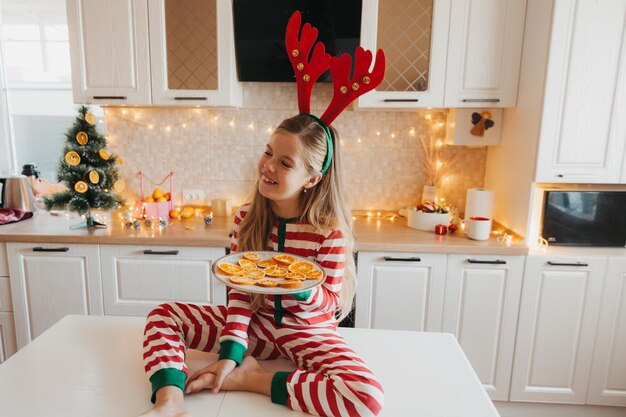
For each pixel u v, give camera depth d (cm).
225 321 118
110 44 211
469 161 252
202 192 260
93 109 257
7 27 258
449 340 130
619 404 205
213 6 210
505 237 203
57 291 205
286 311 115
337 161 122
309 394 93
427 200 243
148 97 216
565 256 192
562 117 188
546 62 184
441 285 198
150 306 205
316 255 118
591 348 200
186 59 215
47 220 231
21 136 270
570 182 193
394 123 250
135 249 200
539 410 212
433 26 203
